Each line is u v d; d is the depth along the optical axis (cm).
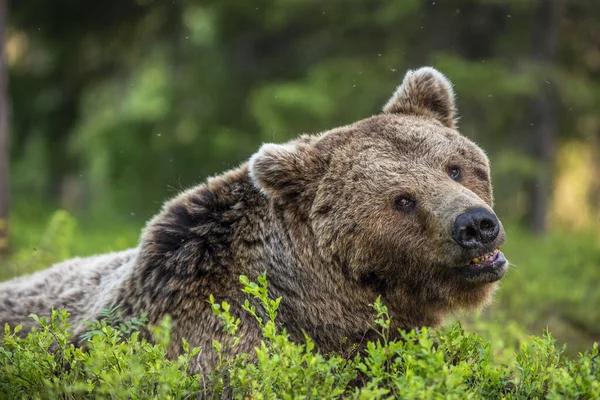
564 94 2448
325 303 851
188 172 2695
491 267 816
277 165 845
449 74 2322
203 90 2712
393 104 973
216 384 720
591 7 2631
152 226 870
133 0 2523
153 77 3228
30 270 1334
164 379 664
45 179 3178
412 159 856
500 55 2597
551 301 1416
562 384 660
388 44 2516
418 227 827
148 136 2738
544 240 2159
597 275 1656
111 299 870
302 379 663
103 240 2062
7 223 1677
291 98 2345
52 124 2780
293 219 858
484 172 897
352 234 840
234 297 830
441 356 650
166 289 832
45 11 2459
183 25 2656
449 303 862
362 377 807
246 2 2558
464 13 2533
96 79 2755
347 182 850
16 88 2686
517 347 1116
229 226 854
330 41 2602
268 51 2720
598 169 3158
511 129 2589
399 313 866
